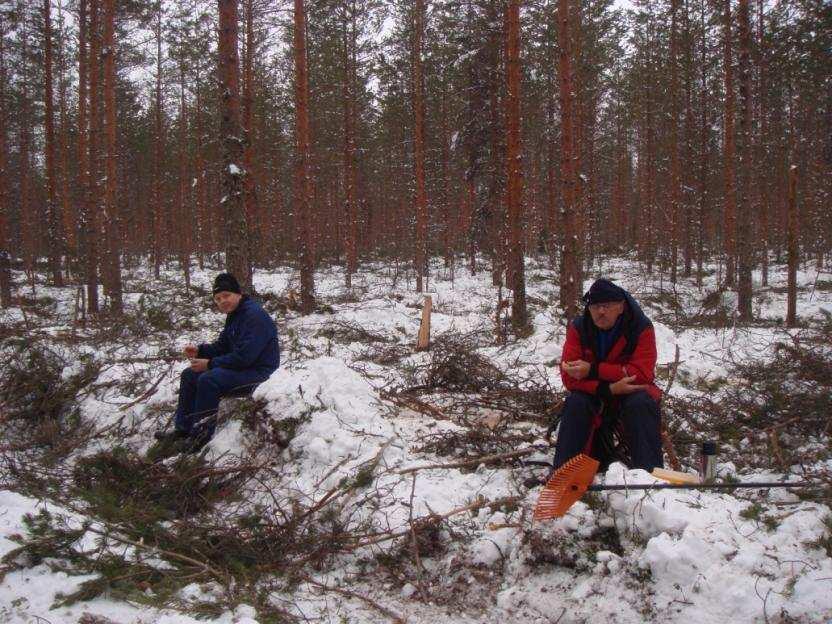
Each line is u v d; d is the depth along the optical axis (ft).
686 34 69.77
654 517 10.06
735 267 66.85
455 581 10.77
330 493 13.00
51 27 61.31
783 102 74.38
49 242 73.87
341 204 100.78
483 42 58.29
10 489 13.82
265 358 17.70
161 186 97.66
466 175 67.36
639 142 102.27
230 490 14.35
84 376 21.44
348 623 9.93
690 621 8.75
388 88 81.15
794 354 21.83
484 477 13.85
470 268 87.81
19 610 9.80
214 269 89.20
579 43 57.72
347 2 73.92
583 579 10.09
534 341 32.27
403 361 26.78
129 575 10.70
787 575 8.98
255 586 10.86
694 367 23.79
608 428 13.29
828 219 82.17
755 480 12.87
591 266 81.71
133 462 14.80
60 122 76.28
